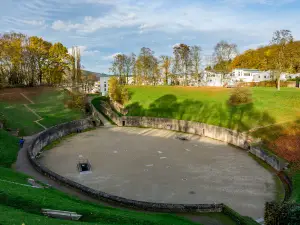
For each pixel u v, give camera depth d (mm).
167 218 22938
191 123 65938
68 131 64438
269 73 115625
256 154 47125
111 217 20297
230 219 24797
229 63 133000
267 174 39094
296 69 103312
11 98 79062
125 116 76812
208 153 49188
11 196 19625
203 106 76125
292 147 44312
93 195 28125
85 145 54594
